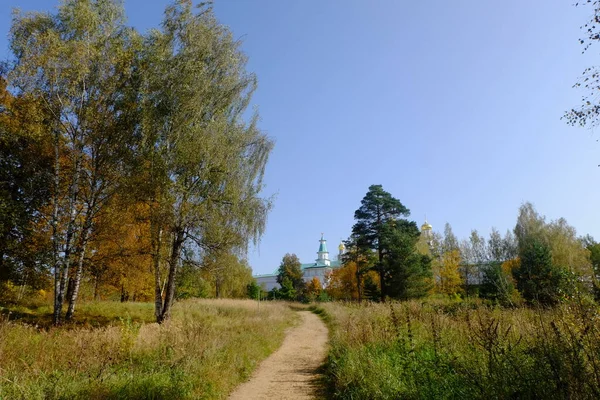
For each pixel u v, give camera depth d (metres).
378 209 43.06
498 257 63.53
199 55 18.97
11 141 17.36
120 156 17.95
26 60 15.81
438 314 10.06
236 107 19.86
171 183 17.31
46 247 17.19
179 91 18.05
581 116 8.62
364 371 7.23
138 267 20.55
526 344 5.34
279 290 69.62
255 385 8.73
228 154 18.16
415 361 6.68
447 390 5.17
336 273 56.28
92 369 7.57
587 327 4.05
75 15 17.17
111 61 17.66
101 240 18.83
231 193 17.91
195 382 7.41
